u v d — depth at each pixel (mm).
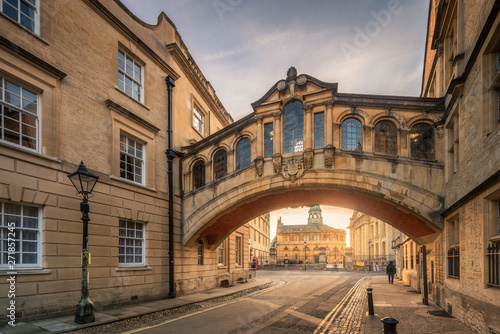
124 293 10422
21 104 8141
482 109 6898
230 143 13906
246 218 15945
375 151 11633
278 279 25500
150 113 12875
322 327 8281
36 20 8758
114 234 10312
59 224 8555
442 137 10961
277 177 12625
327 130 11977
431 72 14422
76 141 9391
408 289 17078
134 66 12516
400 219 12984
